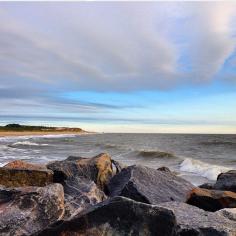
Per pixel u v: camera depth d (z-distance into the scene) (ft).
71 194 24.08
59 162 34.58
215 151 136.67
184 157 101.60
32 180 30.25
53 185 20.31
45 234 13.80
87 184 26.04
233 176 37.68
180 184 29.94
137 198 26.40
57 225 13.96
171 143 199.72
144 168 30.89
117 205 13.93
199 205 27.20
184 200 27.27
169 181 29.84
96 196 24.27
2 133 331.36
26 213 17.53
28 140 224.74
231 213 19.30
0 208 17.74
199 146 168.55
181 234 15.16
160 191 27.61
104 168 34.04
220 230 14.84
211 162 92.89
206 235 14.87
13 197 18.80
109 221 13.78
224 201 26.73
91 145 171.01
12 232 16.24
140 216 13.78
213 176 60.34
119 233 13.61
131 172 29.63
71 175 32.04
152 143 202.18
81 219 13.79
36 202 18.42
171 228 13.67
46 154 102.73
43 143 189.78
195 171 67.26
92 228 13.66
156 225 13.71
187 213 17.61
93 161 34.40
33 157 87.86
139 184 27.61
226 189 36.52
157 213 13.85
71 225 13.74
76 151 123.85
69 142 212.23
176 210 18.07
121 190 27.58
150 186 28.02
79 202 22.58
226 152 131.54
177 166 78.07
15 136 296.92
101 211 13.89
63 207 19.52
